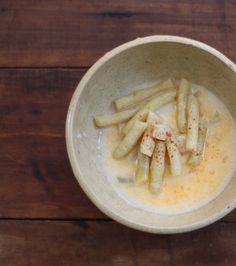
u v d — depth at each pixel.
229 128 0.38
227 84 0.37
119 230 0.38
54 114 0.40
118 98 0.39
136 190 0.37
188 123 0.37
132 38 0.40
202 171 0.37
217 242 0.38
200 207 0.36
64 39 0.41
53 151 0.39
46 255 0.38
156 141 0.37
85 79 0.35
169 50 0.37
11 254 0.38
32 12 0.41
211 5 0.41
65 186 0.39
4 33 0.41
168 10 0.41
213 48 0.37
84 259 0.38
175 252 0.38
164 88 0.39
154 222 0.35
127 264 0.38
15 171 0.39
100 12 0.41
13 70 0.40
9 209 0.39
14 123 0.40
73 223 0.38
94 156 0.38
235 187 0.35
